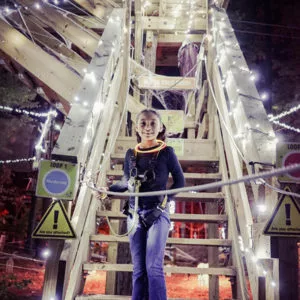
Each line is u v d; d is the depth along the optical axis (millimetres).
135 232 2799
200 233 13516
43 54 5895
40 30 6938
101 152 4598
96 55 4895
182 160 5316
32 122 13297
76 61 6676
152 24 8586
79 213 3408
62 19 6914
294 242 2756
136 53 8023
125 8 6395
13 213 14555
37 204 14609
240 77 4453
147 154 2873
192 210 13180
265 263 2873
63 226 2777
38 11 6980
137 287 2738
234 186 4086
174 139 5863
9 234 13883
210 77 6652
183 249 13398
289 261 2723
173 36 9016
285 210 2740
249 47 12930
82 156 3137
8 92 10234
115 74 5711
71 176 2783
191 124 7840
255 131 3352
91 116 3594
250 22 12555
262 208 3000
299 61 12453
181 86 7086
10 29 6004
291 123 11477
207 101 6789
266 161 2930
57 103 7215
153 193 2139
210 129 6328
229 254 3846
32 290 7676
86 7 7250
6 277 7922
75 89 5715
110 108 5285
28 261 12266
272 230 2713
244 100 3912
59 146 2943
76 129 3232
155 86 7066
